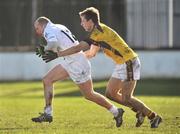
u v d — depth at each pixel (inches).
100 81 2763.3
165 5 2829.7
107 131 1138.0
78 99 1956.2
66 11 2874.0
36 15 2886.3
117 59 1144.2
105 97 1198.3
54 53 1131.3
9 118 1385.3
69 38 1193.4
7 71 2896.2
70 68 1186.6
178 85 2571.4
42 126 1234.6
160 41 2837.1
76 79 1189.7
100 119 1354.6
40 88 2507.4
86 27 1134.4
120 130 1154.7
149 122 1263.5
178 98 1995.6
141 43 2849.4
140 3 2849.4
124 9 2861.7
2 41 2915.8
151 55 2824.8
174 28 2824.8
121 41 1136.8
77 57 1179.9
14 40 2906.0
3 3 2903.5
